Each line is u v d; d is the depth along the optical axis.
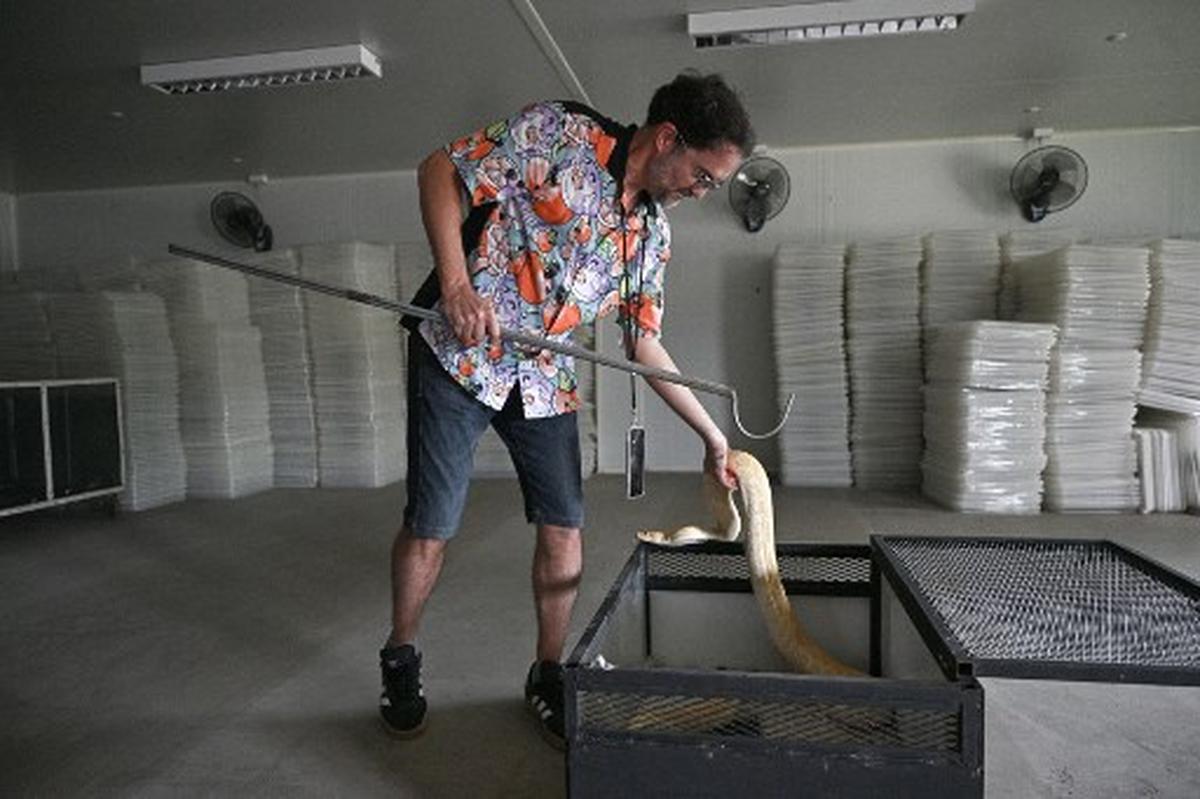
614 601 1.36
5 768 1.64
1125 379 4.07
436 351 1.50
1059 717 1.80
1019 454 4.14
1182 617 1.16
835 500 4.57
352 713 1.87
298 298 5.35
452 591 2.84
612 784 1.01
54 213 6.71
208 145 5.48
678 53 4.00
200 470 5.05
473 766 1.61
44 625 2.59
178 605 2.78
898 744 0.94
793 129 5.23
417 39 3.79
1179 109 4.88
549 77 4.32
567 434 1.65
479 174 1.40
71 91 4.39
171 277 5.05
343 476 5.38
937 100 4.70
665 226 1.57
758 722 0.99
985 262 4.75
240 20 3.55
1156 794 1.48
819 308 5.00
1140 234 5.28
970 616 1.17
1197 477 4.06
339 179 6.27
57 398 4.10
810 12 3.43
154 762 1.65
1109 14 3.56
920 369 4.87
